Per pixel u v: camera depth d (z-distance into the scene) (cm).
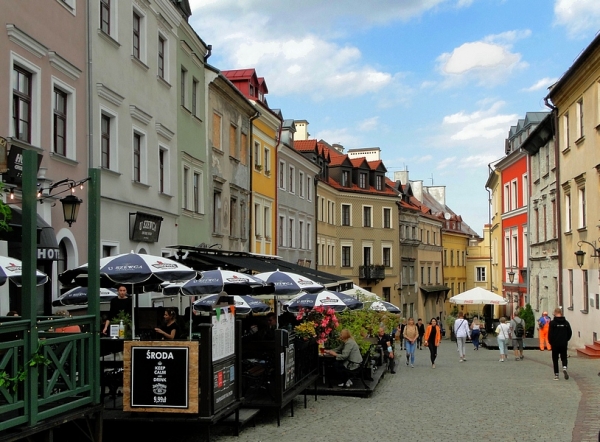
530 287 4319
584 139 3045
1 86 1536
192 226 2922
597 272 2880
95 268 966
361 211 6344
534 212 4234
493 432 1195
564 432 1187
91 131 1978
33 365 809
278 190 4403
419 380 2083
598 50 2709
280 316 2052
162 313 1473
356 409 1475
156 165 2523
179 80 2786
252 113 3772
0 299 1558
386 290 6594
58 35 1814
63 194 1814
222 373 1109
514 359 2962
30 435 818
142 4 2389
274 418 1350
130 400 1055
